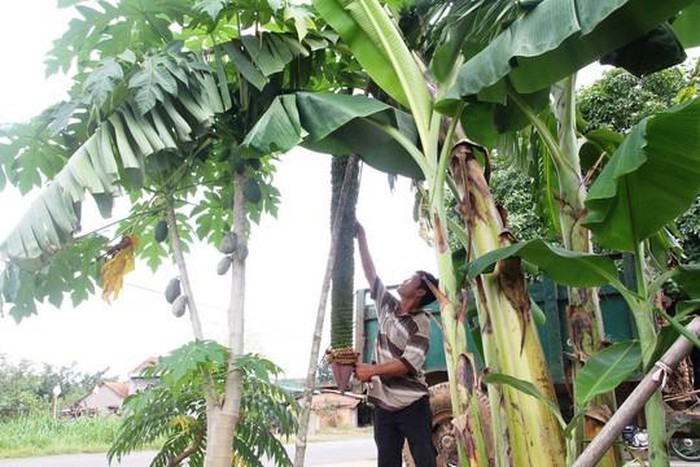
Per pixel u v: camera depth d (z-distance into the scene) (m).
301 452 2.90
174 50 3.08
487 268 2.71
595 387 2.25
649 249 3.77
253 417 3.30
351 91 4.02
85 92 2.85
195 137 3.06
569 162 3.22
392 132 3.25
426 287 3.81
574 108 3.43
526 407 2.66
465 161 3.01
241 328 3.12
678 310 2.30
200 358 2.67
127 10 3.05
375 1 3.24
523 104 3.11
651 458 2.19
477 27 3.04
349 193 3.18
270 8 3.16
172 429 3.31
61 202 2.63
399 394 3.74
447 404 5.48
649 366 2.24
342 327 2.97
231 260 3.22
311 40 3.45
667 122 1.95
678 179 2.12
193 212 3.95
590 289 3.03
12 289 3.13
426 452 3.67
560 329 5.03
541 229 7.60
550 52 2.61
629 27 2.56
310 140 3.11
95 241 3.59
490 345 2.82
